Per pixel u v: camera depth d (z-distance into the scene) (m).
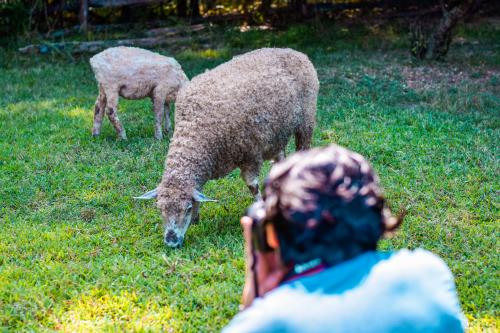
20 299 4.84
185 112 5.88
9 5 14.91
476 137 8.45
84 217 6.50
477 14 16.44
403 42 14.10
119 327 4.43
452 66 12.28
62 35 15.16
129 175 7.55
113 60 8.52
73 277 5.16
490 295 4.75
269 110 5.95
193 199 5.64
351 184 1.76
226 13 17.27
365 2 16.42
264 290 1.90
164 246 5.69
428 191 6.77
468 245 5.59
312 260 1.73
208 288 4.94
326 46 14.34
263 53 6.37
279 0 17.36
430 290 1.73
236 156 5.94
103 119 9.81
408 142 8.31
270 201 1.80
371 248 1.79
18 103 10.77
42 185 7.28
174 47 14.89
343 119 9.45
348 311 1.65
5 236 5.98
